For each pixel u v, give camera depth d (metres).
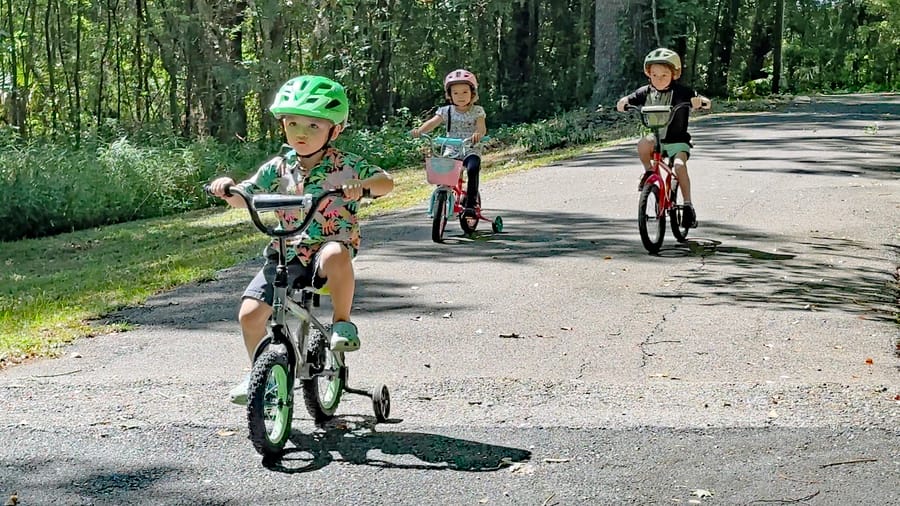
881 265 9.55
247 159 26.83
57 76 37.47
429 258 10.32
